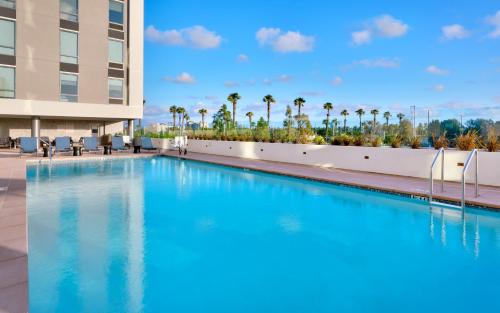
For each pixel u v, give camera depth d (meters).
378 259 4.66
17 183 8.80
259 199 8.52
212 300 3.46
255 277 4.04
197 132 24.67
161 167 15.08
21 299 2.86
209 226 6.16
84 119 24.95
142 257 4.61
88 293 3.54
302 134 16.78
